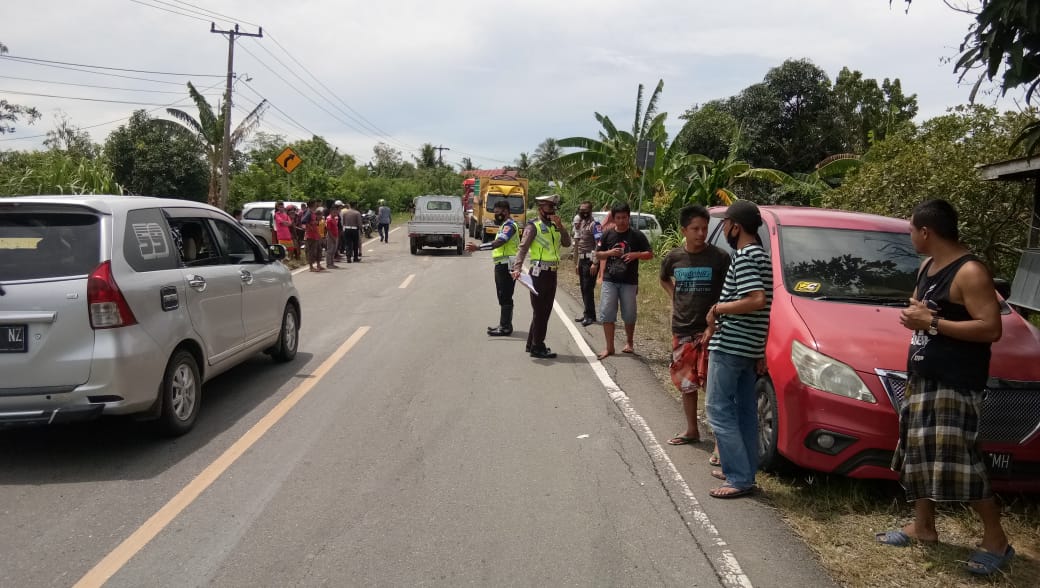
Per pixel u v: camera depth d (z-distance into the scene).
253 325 7.23
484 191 32.16
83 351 4.91
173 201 6.32
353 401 6.77
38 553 3.85
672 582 3.65
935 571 3.83
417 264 21.50
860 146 30.66
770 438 5.09
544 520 4.33
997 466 4.40
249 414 6.35
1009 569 3.82
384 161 87.19
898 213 10.19
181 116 30.56
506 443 5.68
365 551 3.91
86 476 4.93
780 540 4.14
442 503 4.54
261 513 4.36
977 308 3.70
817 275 5.64
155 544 3.96
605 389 7.32
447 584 3.59
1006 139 9.99
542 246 8.57
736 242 4.77
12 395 4.84
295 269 19.66
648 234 20.05
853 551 4.04
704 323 5.61
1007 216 9.94
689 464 5.33
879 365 4.53
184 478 4.90
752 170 22.44
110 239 5.16
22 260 4.99
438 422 6.17
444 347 9.30
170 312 5.57
